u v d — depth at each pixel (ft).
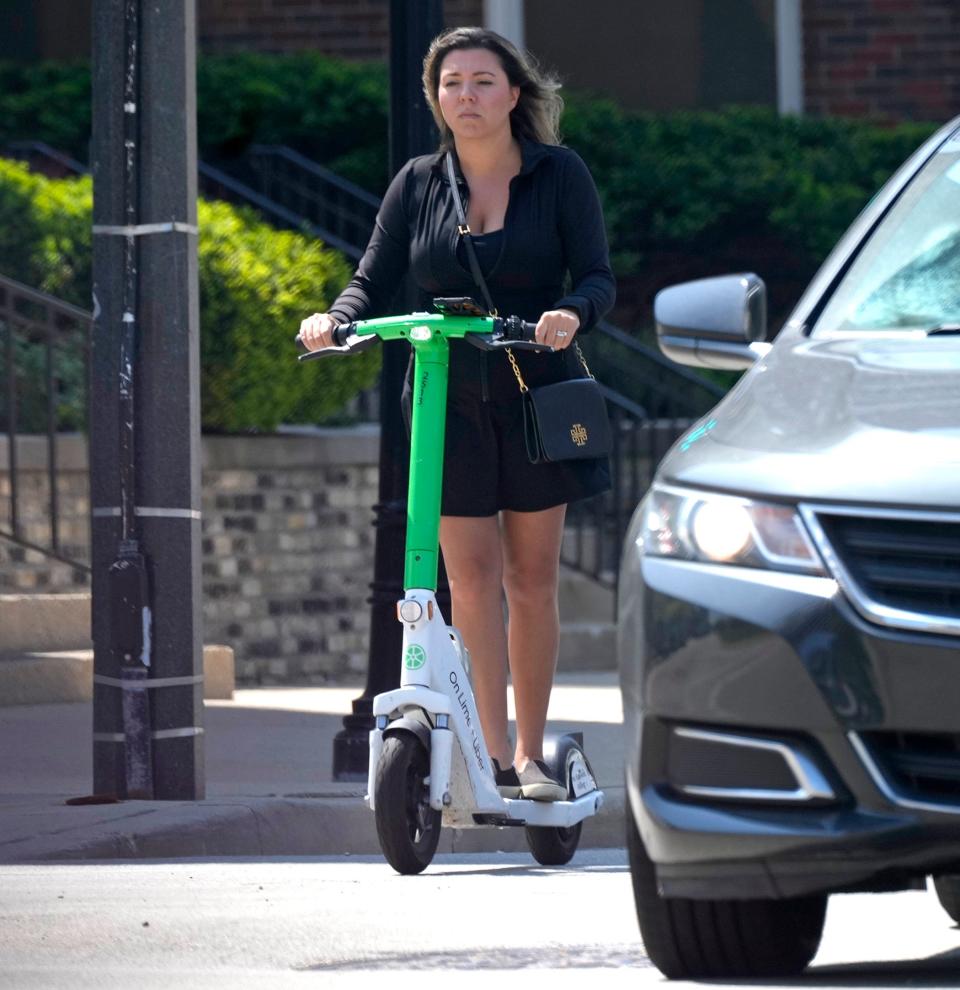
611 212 204.03
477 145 75.97
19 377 148.56
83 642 137.08
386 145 198.18
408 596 71.87
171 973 54.60
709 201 204.33
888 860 48.93
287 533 157.28
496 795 73.20
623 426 183.62
